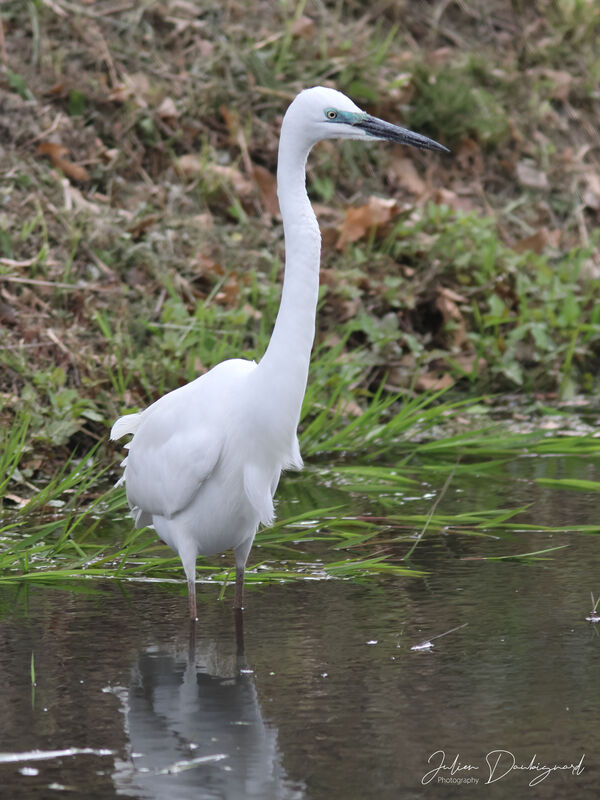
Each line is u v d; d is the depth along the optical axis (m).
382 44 18.34
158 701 6.34
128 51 16.20
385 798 5.23
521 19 20.14
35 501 9.59
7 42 15.65
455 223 14.98
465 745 5.73
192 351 11.95
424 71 17.62
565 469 11.32
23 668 6.85
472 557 8.86
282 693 6.42
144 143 15.35
